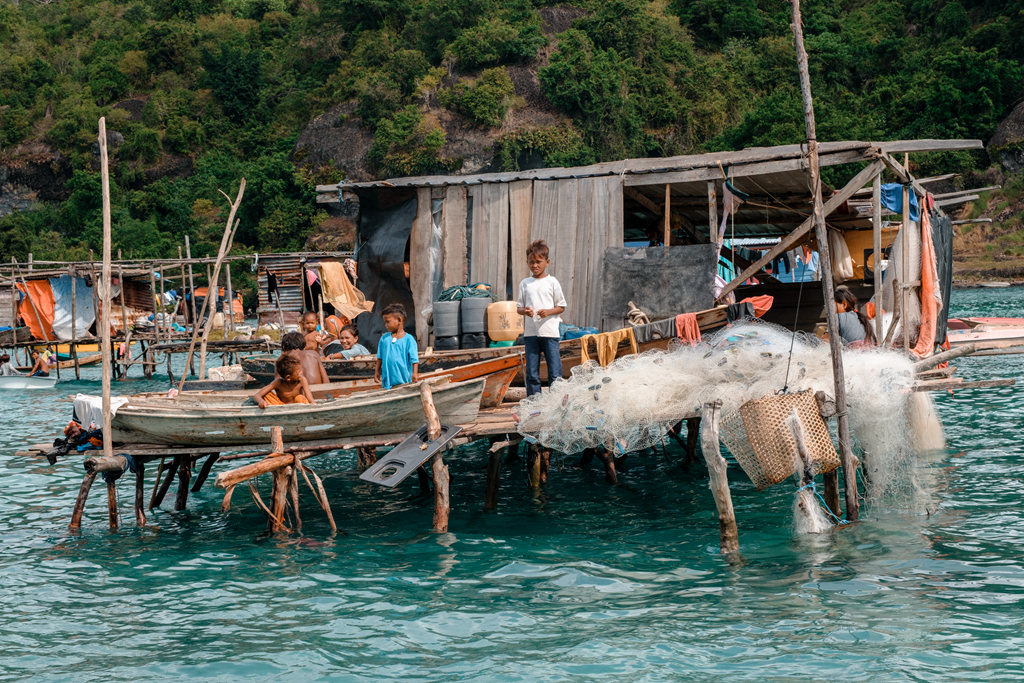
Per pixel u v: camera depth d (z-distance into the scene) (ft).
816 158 25.66
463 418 30.27
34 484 39.40
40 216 218.59
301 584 24.39
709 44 253.44
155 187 217.36
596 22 220.64
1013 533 26.58
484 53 214.07
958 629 19.63
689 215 51.78
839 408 26.35
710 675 17.83
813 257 65.87
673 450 43.91
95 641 20.68
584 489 35.81
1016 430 44.16
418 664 18.90
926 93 202.69
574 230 39.99
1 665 19.39
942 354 29.27
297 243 202.49
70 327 92.79
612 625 20.68
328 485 38.37
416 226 43.37
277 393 32.01
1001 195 192.24
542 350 33.27
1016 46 205.77
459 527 30.17
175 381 84.74
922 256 37.58
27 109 251.80
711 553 26.07
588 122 205.26
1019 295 148.56
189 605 22.99
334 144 220.64
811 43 235.40
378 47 237.25
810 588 22.57
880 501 30.37
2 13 278.87
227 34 278.05
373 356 41.86
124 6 303.48
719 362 27.96
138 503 31.53
